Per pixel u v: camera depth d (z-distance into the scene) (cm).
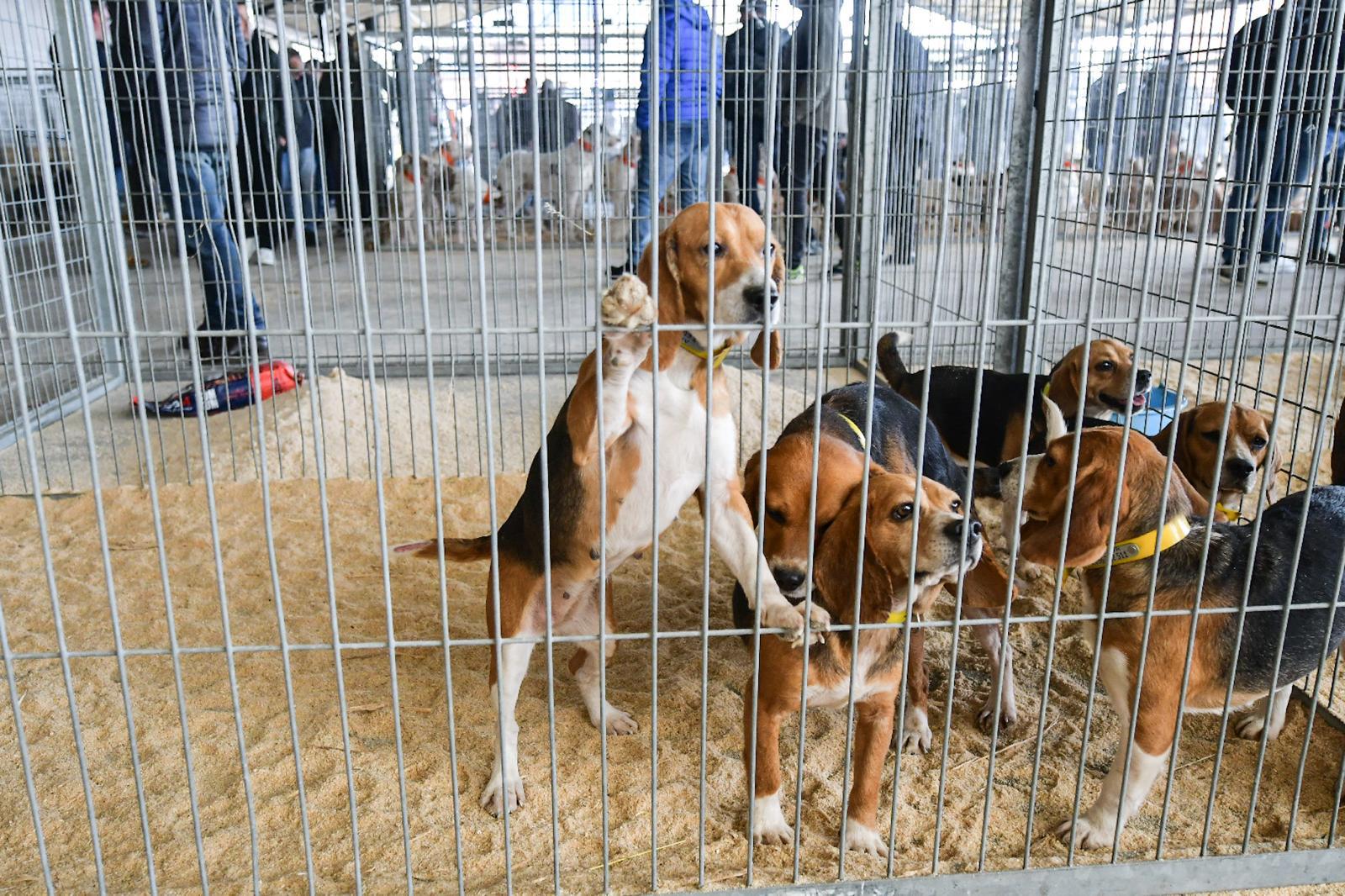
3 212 667
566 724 342
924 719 332
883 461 332
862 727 281
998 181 213
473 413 658
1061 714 348
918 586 260
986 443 482
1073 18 518
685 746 330
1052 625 244
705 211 258
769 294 249
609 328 204
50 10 616
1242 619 249
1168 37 644
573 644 397
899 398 379
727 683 366
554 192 978
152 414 643
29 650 378
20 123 696
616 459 278
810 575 225
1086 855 278
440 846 281
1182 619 270
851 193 719
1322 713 338
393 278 1070
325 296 997
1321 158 229
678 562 465
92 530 486
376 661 378
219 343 717
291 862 273
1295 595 279
